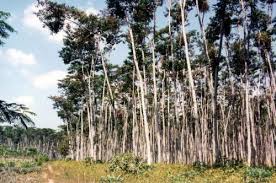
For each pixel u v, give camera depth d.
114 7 33.66
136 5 33.84
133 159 26.03
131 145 77.31
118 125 69.75
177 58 42.81
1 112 15.47
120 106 64.75
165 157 46.41
